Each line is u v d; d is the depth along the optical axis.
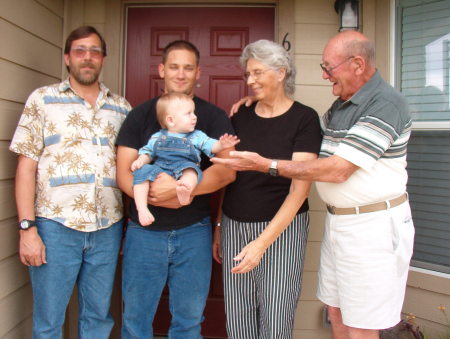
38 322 1.98
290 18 2.66
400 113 1.73
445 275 2.37
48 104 1.99
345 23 2.56
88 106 2.06
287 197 1.88
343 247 1.88
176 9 2.83
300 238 2.01
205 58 2.83
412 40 2.54
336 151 1.72
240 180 2.02
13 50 2.12
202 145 1.87
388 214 1.81
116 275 2.76
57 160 1.97
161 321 2.86
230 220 2.06
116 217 2.11
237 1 2.77
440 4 2.44
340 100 1.97
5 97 2.07
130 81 2.85
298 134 1.95
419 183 2.52
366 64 1.78
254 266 1.82
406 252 1.83
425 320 2.43
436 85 2.46
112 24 2.73
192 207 1.99
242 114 2.12
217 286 2.85
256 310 2.13
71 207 1.97
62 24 2.64
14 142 1.95
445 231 2.43
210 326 2.85
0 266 2.05
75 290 2.68
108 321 2.16
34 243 1.92
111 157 2.09
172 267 2.01
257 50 1.91
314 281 2.66
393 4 2.57
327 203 1.97
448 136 2.42
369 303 1.83
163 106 1.89
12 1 2.10
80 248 2.01
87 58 2.02
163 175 1.84
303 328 2.68
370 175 1.78
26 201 1.94
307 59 2.66
